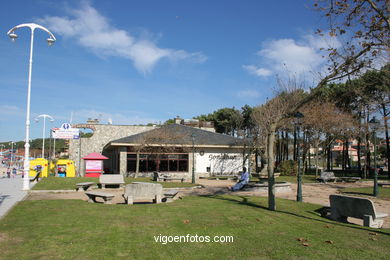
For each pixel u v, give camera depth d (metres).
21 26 17.69
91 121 41.72
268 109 28.41
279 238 6.52
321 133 31.92
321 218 9.20
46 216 8.61
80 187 17.08
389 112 23.44
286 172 32.50
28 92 17.80
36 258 5.11
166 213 9.16
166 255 5.36
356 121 29.77
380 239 6.64
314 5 9.47
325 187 20.70
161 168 31.75
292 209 10.50
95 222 7.82
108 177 18.69
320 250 5.71
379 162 73.56
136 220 8.12
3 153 93.62
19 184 21.52
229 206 10.66
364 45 9.19
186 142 31.70
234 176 31.97
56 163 34.56
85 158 29.94
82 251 5.48
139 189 11.71
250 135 33.78
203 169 32.91
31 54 17.98
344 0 9.12
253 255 5.39
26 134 17.55
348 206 8.71
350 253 5.55
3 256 5.18
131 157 30.98
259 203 11.65
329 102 30.75
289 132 40.56
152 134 30.12
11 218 8.30
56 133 34.81
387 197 15.83
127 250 5.59
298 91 25.77
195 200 12.59
